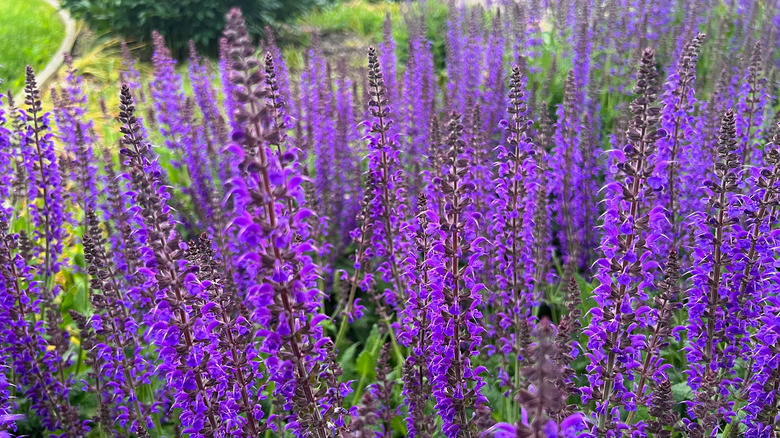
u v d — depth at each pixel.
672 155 0.50
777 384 0.34
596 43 0.87
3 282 0.45
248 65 0.26
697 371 0.40
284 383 0.34
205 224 0.67
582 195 0.61
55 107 0.70
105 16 1.40
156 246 0.31
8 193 0.54
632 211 0.34
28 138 0.53
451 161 0.35
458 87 0.83
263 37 1.42
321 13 1.62
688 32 0.81
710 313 0.38
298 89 0.81
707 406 0.36
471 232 0.44
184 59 1.41
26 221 0.66
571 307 0.41
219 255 0.53
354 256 0.63
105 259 0.45
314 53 0.92
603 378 0.35
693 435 0.35
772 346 0.33
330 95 0.77
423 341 0.42
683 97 0.49
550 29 1.04
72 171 0.60
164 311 0.32
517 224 0.47
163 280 0.31
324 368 0.36
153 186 0.35
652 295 0.51
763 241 0.37
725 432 0.39
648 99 0.32
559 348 0.36
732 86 0.69
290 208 0.37
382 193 0.50
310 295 0.29
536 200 0.55
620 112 0.74
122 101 0.33
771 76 0.65
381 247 0.52
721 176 0.37
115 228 0.55
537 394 0.21
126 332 0.45
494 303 0.54
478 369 0.37
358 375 0.51
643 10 0.91
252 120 0.26
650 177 0.33
